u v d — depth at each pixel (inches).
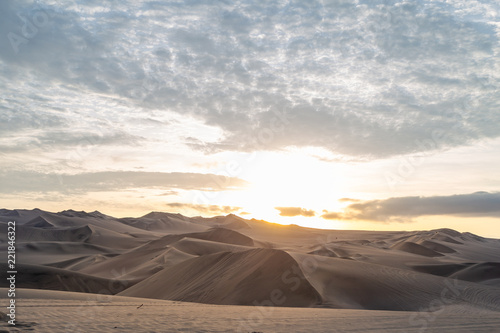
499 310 1524.4
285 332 507.2
